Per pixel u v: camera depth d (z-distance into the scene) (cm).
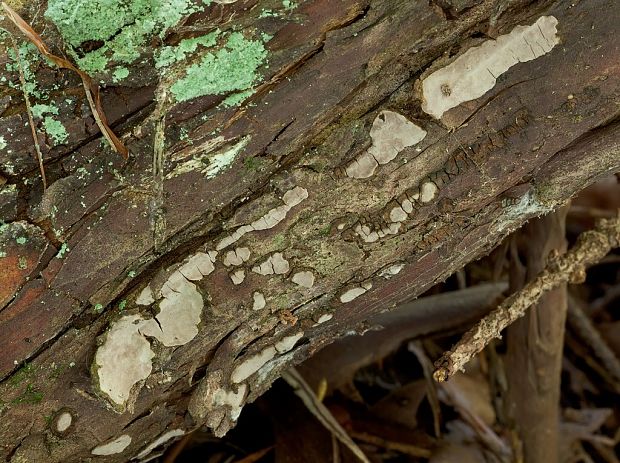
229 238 55
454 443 78
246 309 56
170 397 58
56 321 54
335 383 76
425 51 55
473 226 58
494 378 82
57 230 53
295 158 55
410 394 78
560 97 55
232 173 54
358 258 57
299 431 71
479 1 54
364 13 53
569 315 95
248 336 57
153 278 55
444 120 55
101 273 54
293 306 57
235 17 53
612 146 57
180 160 53
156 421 58
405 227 56
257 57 53
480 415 82
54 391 55
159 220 54
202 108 53
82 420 56
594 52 54
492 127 55
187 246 55
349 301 58
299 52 53
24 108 52
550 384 74
